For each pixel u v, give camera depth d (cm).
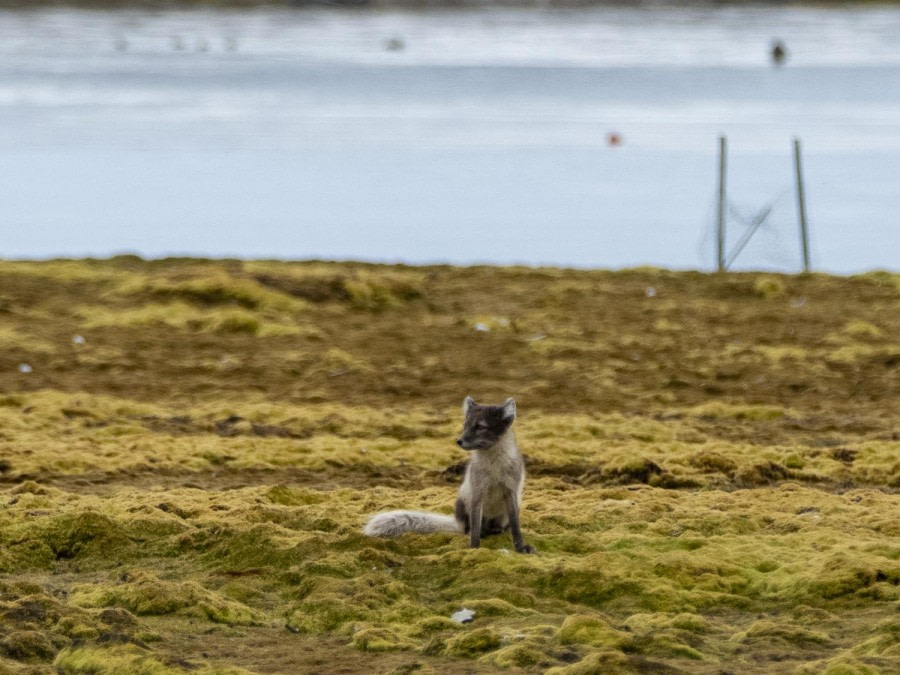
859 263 17688
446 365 9925
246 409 8050
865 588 4062
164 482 6000
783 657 3522
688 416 8231
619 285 13475
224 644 3700
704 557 4422
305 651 3638
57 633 3703
